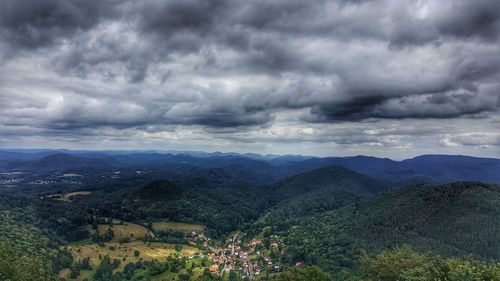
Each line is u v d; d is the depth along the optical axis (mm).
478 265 82500
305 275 92625
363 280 103062
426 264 88250
